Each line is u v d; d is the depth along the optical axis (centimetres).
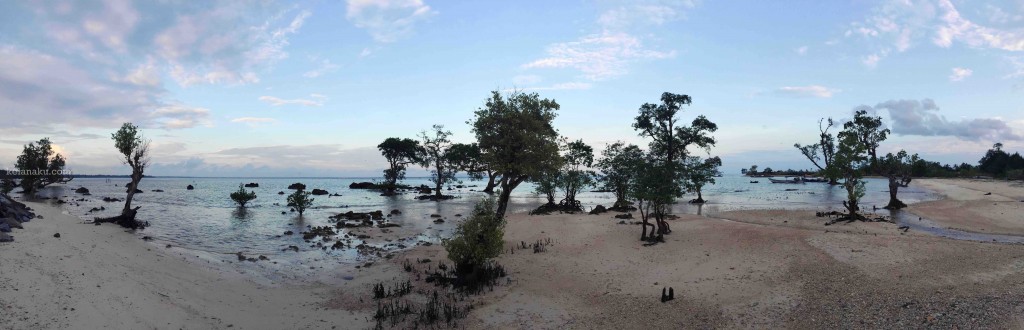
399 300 1371
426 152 7350
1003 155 11356
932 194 5844
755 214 3394
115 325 925
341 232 2770
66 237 1569
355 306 1323
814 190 7525
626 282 1495
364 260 1945
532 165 2794
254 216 3691
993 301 1068
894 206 3725
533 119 2791
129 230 2559
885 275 1372
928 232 2388
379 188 9356
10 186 4719
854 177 2847
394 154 8375
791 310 1145
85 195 6159
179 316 1074
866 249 1706
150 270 1419
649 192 2059
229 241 2394
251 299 1342
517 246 2109
